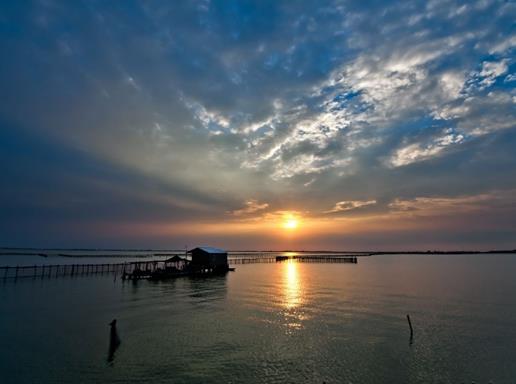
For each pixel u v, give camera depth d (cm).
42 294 3884
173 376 1623
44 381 1551
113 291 4288
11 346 2000
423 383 1587
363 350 2009
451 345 2106
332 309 3159
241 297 3856
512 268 9506
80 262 12269
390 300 3678
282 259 13800
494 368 1758
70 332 2302
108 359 1822
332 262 13338
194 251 7319
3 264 10288
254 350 1994
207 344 2092
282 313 2970
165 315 2853
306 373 1681
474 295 4072
